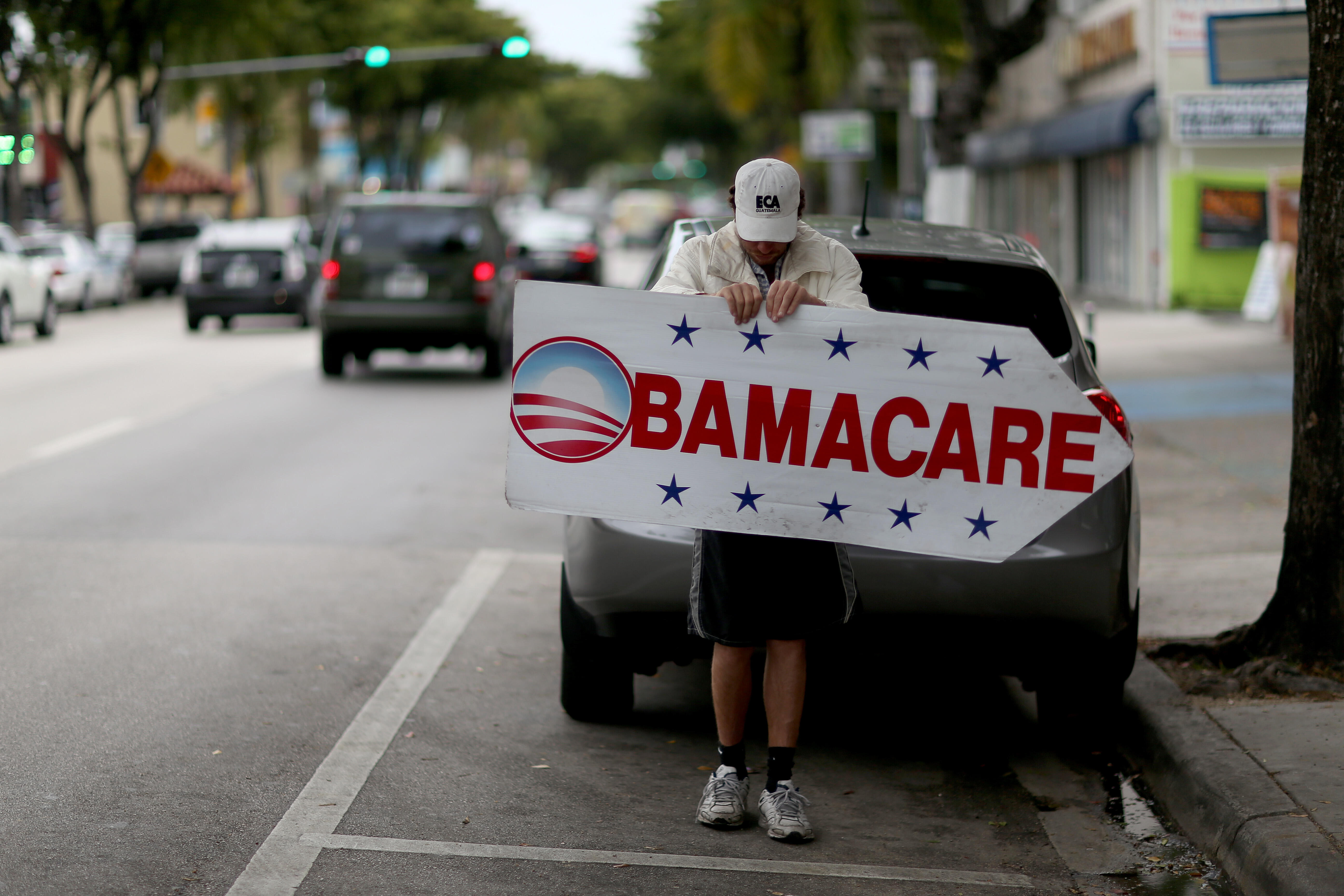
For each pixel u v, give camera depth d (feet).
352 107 419.33
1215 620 46.83
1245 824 30.12
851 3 154.81
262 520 63.77
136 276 246.88
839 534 30.99
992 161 235.40
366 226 118.21
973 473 31.14
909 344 30.78
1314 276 38.32
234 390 112.16
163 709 38.68
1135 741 37.37
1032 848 31.65
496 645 45.83
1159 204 161.99
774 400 30.91
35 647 44.14
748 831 31.94
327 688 40.96
